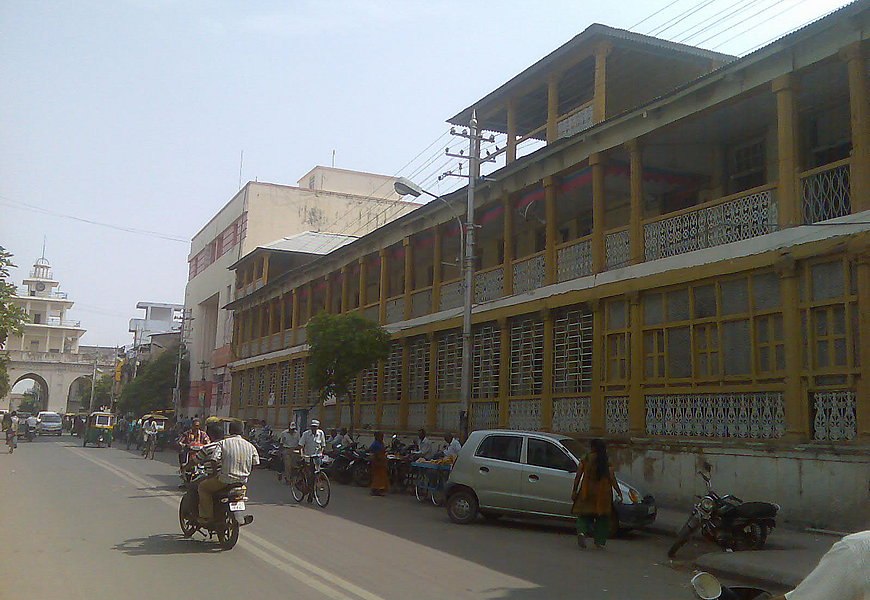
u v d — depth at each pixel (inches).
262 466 1126.4
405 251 1070.4
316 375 954.7
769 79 538.9
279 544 411.8
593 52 803.4
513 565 370.6
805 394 485.7
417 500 690.2
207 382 2048.5
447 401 906.1
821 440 473.1
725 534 411.8
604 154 688.4
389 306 1084.5
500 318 806.5
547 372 726.5
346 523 512.4
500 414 791.7
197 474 410.0
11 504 565.9
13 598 282.7
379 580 323.0
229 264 1915.6
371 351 948.0
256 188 1846.7
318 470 625.6
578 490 436.5
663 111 621.9
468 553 402.0
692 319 577.3
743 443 513.7
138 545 399.9
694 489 547.5
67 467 973.8
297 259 1668.3
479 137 783.7
